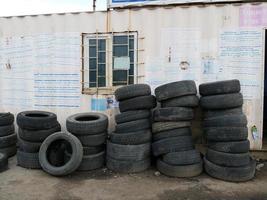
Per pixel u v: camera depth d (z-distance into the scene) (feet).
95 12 23.38
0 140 22.59
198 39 22.08
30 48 24.80
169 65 22.57
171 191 16.93
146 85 20.84
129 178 18.88
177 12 22.20
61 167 19.04
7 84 25.62
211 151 19.03
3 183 18.12
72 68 24.09
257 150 21.99
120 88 20.65
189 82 20.08
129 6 22.79
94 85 23.90
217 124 19.03
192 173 18.88
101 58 23.65
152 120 20.61
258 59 21.56
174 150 19.16
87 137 20.24
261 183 18.06
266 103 31.73
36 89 24.88
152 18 22.57
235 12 21.56
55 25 24.12
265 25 21.31
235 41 21.71
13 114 25.22
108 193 16.74
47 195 16.47
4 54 25.50
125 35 23.09
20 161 21.06
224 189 17.19
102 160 20.80
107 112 23.73
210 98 19.93
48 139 19.98
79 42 23.80
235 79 20.89
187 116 19.71
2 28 25.39
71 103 24.30
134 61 23.12
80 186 17.70
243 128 18.45
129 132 19.92
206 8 21.85
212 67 22.07
